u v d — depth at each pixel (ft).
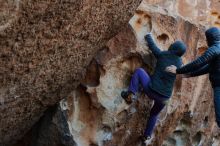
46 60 14.20
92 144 17.88
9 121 14.98
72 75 15.62
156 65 17.34
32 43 13.46
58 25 13.67
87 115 17.69
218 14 21.11
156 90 16.96
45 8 12.98
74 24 14.06
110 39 17.48
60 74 15.06
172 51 17.28
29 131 17.53
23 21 12.80
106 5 14.57
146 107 18.42
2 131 15.24
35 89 14.73
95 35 15.17
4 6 12.21
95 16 14.52
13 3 12.32
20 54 13.42
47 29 13.51
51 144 17.51
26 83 14.26
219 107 16.02
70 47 14.57
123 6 15.19
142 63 18.15
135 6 15.74
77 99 17.43
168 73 16.97
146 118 18.57
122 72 17.97
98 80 17.61
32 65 13.94
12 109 14.64
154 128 19.17
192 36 19.76
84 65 15.83
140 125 18.57
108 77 17.74
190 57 19.77
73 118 17.37
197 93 20.35
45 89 15.08
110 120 17.98
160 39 18.62
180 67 16.81
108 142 18.12
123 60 17.90
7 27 12.59
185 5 20.10
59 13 13.41
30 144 17.67
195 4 20.45
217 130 22.13
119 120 18.13
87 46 15.20
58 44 14.12
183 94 19.77
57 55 14.39
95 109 17.74
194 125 20.80
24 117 15.40
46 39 13.70
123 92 17.60
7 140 16.07
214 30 16.49
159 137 19.66
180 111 19.94
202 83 20.44
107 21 15.12
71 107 17.26
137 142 18.95
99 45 15.90
